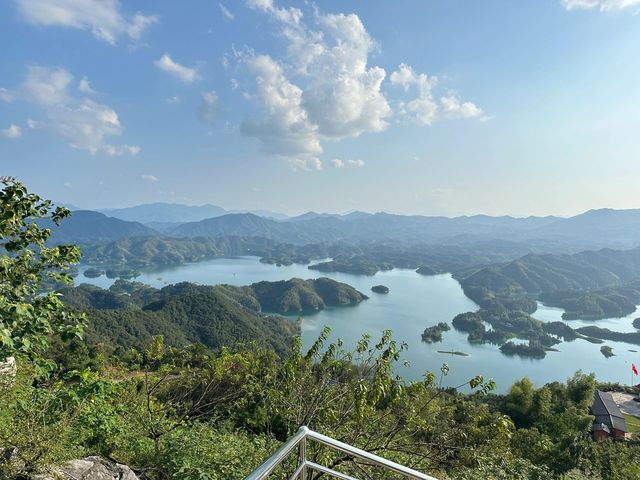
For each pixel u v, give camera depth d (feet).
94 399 16.49
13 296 11.86
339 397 17.19
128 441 16.03
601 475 47.62
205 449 15.29
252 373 22.85
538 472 22.99
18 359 15.29
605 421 124.88
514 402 118.11
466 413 18.56
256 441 17.97
